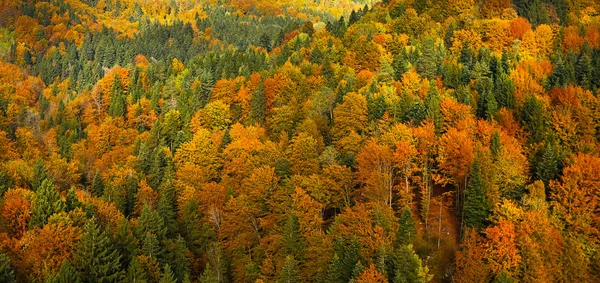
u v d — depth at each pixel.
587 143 81.50
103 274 61.94
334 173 78.81
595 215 66.62
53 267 62.19
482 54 113.00
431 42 113.19
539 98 92.62
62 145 127.00
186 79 148.50
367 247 65.25
